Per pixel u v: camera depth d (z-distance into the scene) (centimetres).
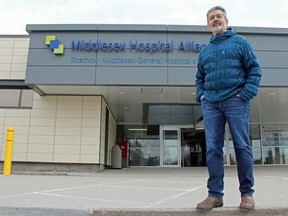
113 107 1546
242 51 310
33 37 1108
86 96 1257
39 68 1088
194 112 1903
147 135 1969
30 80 1079
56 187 588
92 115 1241
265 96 1323
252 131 1967
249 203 298
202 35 1106
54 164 1201
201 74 343
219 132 316
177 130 1948
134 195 464
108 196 449
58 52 1093
